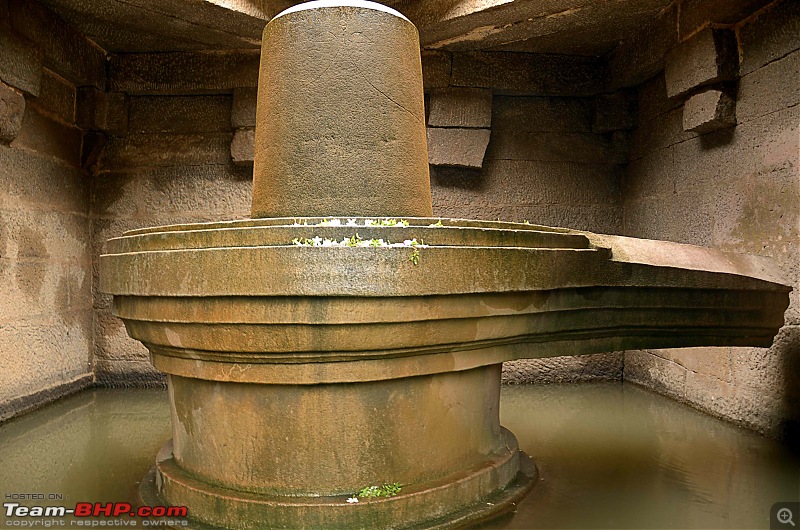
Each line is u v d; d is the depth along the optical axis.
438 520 2.87
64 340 5.91
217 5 5.23
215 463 2.94
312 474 2.79
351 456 2.80
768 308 3.51
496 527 2.92
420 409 2.94
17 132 5.01
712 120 4.77
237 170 6.48
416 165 3.36
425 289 2.68
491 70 6.32
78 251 6.21
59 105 5.89
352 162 3.17
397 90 3.31
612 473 3.67
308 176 3.17
